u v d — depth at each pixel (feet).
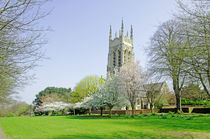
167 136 32.89
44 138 33.78
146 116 91.40
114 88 96.78
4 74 19.57
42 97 226.17
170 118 74.33
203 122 56.24
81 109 160.04
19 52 18.37
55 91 259.19
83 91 172.14
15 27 17.10
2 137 36.04
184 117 76.48
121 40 253.03
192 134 34.45
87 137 33.60
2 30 16.88
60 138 33.09
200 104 136.26
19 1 16.42
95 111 151.23
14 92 38.45
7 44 17.47
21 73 20.65
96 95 101.55
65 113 175.42
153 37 78.74
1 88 30.81
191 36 24.26
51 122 70.54
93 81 172.04
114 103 93.86
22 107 200.54
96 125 54.34
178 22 26.30
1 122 74.90
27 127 54.19
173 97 176.45
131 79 104.88
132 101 103.55
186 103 145.48
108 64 262.26
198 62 24.08
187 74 28.30
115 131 40.55
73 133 39.24
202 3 23.35
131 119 75.92
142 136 33.40
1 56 17.99
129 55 263.29
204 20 22.62
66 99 236.02
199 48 23.41
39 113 195.11
